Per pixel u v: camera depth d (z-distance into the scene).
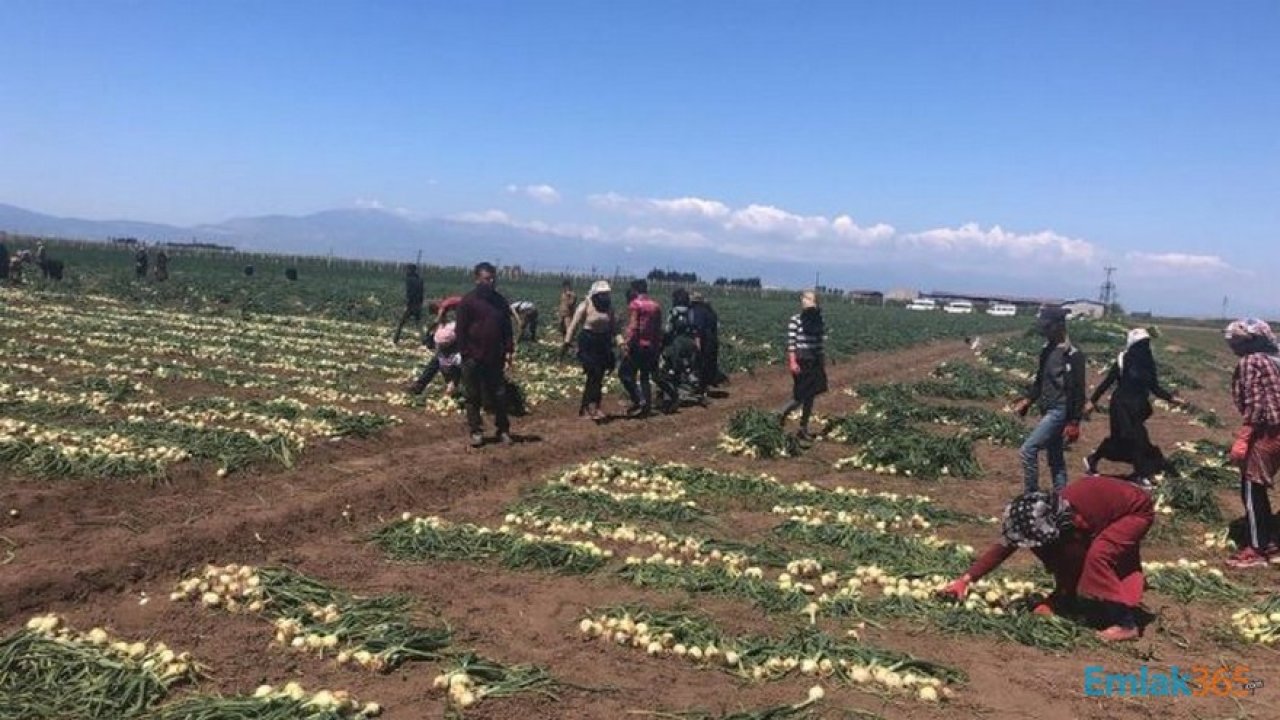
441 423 14.70
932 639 6.99
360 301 41.31
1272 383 8.77
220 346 22.53
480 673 6.02
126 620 6.82
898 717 5.73
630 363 16.17
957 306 107.69
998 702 6.00
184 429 11.96
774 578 8.34
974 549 9.50
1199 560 9.34
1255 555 9.02
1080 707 5.95
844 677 6.25
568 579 8.05
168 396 15.52
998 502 11.57
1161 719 5.82
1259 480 8.92
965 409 18.42
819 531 9.55
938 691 6.04
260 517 9.10
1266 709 6.00
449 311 16.00
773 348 31.08
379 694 5.82
